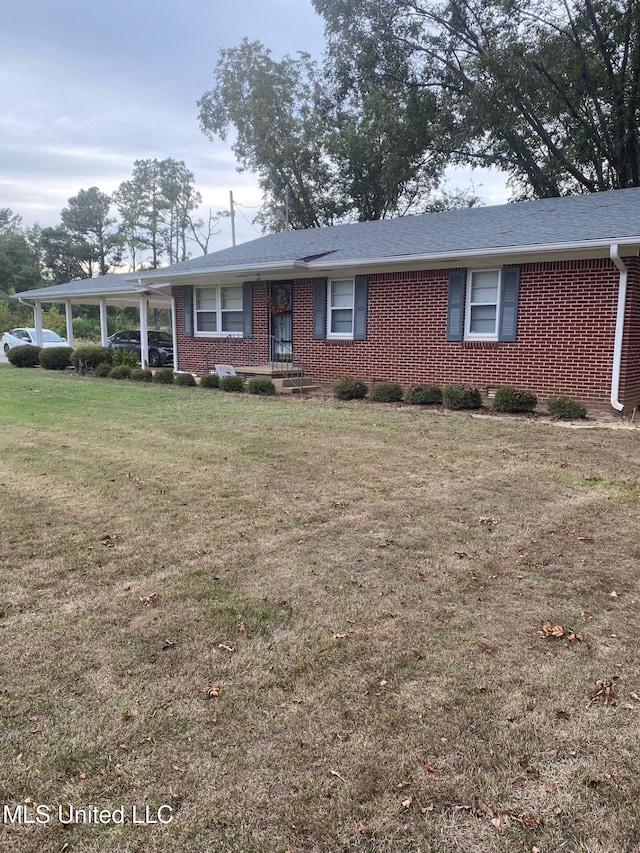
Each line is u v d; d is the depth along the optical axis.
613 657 3.02
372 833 2.00
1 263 55.28
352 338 13.97
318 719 2.56
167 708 2.62
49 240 60.06
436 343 12.66
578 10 22.34
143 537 4.60
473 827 2.03
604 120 23.42
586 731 2.49
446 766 2.30
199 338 17.06
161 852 1.94
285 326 15.33
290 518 5.04
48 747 2.39
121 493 5.72
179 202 60.19
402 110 26.84
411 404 11.37
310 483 6.07
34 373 18.31
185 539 4.56
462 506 5.35
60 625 3.30
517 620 3.38
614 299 10.41
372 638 3.19
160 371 15.62
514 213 14.08
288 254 14.55
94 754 2.35
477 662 2.97
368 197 32.72
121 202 59.53
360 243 14.42
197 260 17.16
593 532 4.72
